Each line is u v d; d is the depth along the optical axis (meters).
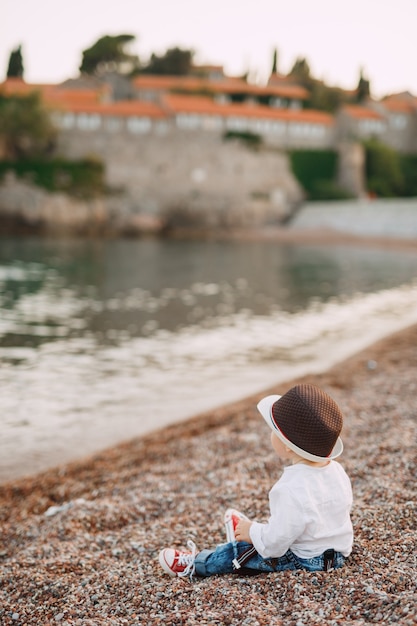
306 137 96.38
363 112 98.38
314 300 29.39
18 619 4.25
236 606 3.77
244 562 4.13
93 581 4.66
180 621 3.73
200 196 90.12
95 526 6.07
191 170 89.88
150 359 16.80
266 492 6.39
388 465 6.59
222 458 8.18
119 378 14.66
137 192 87.88
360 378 13.54
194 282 36.03
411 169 98.25
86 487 7.68
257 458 7.84
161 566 4.76
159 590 4.27
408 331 20.75
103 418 11.47
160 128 88.56
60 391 13.42
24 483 8.02
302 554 3.95
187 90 104.75
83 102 88.88
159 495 6.72
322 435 3.71
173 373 15.20
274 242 78.06
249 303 28.11
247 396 12.92
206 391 13.45
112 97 115.38
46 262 45.53
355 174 92.50
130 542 5.47
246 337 20.16
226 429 9.92
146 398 12.90
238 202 91.12
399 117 100.75
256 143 91.69
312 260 52.97
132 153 87.81
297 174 93.62
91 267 43.06
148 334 20.47
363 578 3.88
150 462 8.57
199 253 58.50
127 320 23.17
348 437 8.31
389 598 3.56
